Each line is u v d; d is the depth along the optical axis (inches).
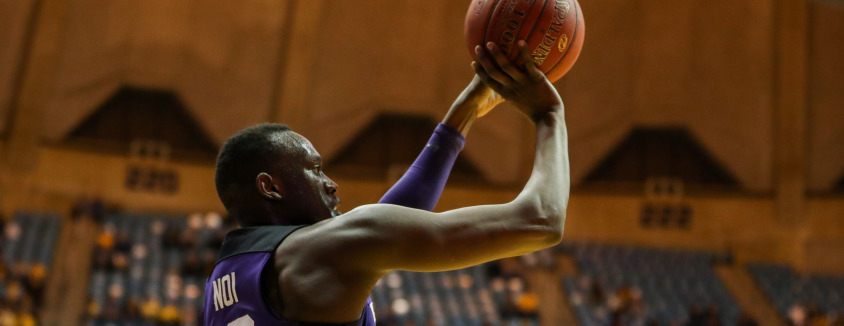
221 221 574.6
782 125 623.5
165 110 611.2
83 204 549.6
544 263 565.6
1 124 568.1
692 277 581.3
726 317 533.0
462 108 54.4
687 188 631.8
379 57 642.2
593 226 636.7
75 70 586.9
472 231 42.0
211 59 616.4
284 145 48.2
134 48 599.8
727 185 633.0
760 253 616.4
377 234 41.0
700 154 636.7
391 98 639.8
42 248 500.7
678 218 630.5
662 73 635.5
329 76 637.3
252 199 47.3
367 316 44.4
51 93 579.5
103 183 589.0
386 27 642.8
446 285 523.8
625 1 641.0
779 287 573.9
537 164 46.7
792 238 615.5
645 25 639.1
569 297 531.5
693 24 633.6
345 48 639.8
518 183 634.8
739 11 628.4
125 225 553.0
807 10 621.0
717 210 627.5
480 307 501.4
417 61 644.1
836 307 547.8
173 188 604.1
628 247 622.2
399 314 474.0
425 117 642.8
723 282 578.9
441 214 42.9
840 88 616.4
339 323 41.2
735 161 628.4
